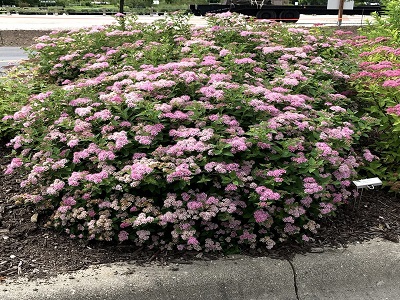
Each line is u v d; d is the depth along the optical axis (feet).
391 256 10.97
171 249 10.79
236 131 11.76
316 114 13.01
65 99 13.33
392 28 21.31
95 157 11.12
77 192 11.14
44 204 11.69
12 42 47.50
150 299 9.46
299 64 15.33
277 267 10.35
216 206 10.55
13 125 14.32
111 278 9.75
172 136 11.83
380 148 15.12
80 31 19.98
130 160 11.48
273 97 12.26
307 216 11.91
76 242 11.20
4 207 12.52
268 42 17.49
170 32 19.19
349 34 24.47
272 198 10.18
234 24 18.86
